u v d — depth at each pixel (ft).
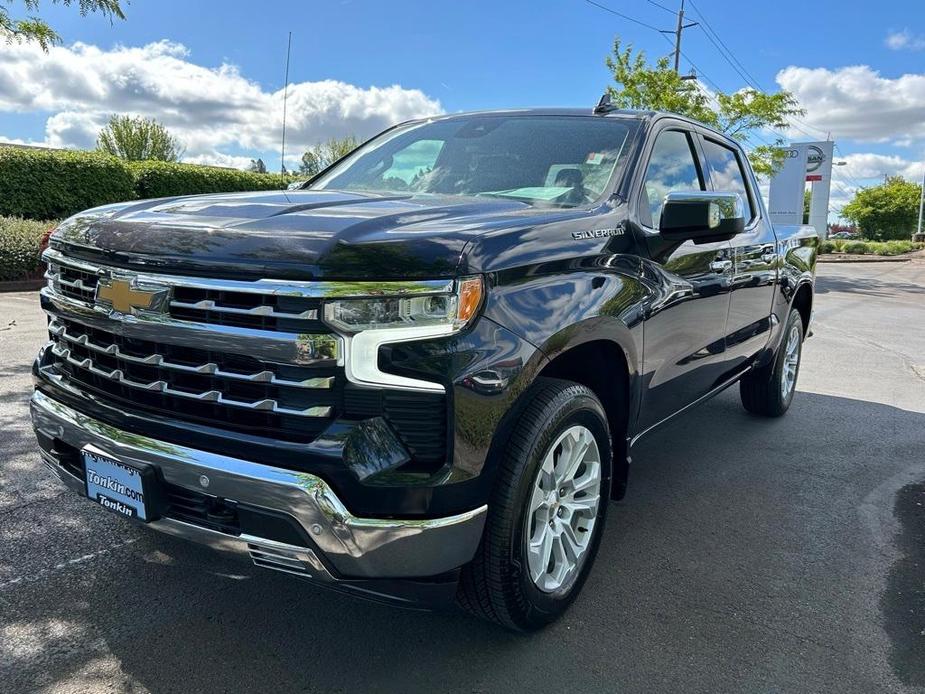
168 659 7.95
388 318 6.68
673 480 14.05
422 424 6.87
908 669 8.27
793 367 19.03
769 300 15.83
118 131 111.65
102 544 10.39
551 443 8.01
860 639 8.84
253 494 6.86
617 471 10.29
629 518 12.22
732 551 11.10
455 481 6.89
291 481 6.66
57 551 10.14
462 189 10.92
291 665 7.95
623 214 9.91
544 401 7.98
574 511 9.07
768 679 8.02
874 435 17.35
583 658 8.29
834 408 19.83
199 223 7.57
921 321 39.58
